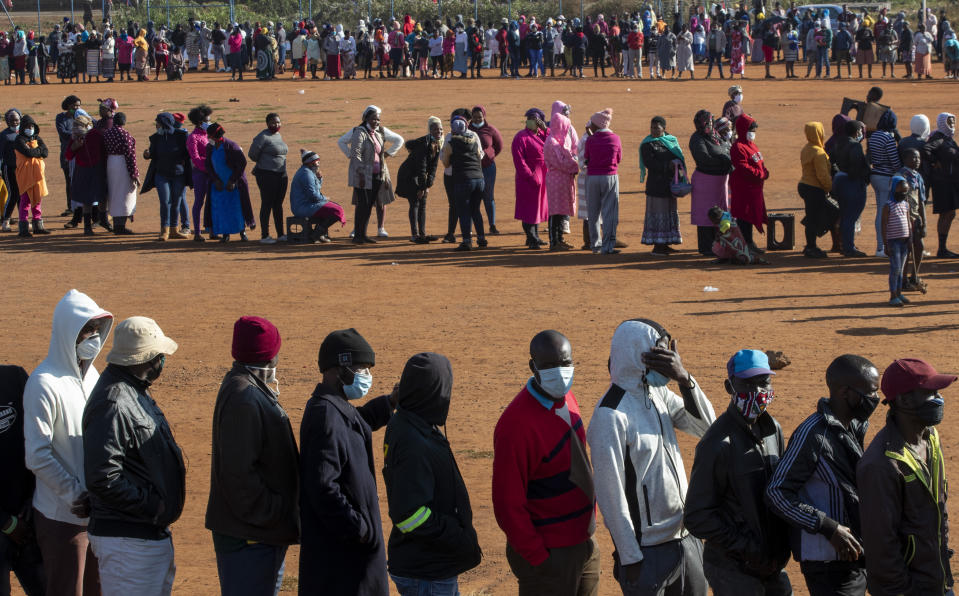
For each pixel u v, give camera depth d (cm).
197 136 1817
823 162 1534
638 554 504
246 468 516
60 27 5553
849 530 485
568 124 1661
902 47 4309
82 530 574
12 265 1673
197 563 696
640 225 1914
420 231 1791
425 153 1756
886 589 474
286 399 995
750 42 5000
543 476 511
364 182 1745
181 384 1060
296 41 4709
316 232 1808
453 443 872
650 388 523
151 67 4934
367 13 6288
